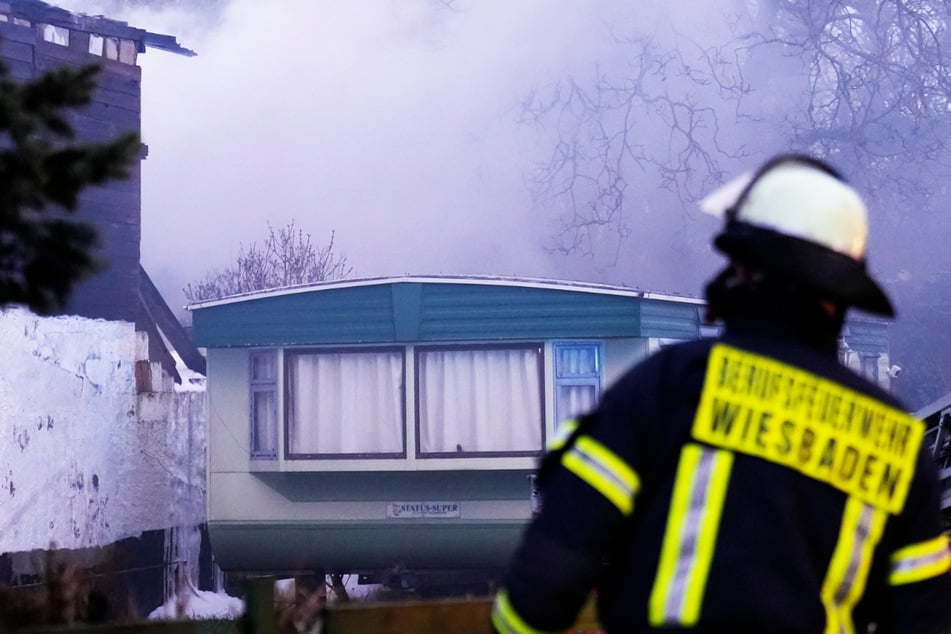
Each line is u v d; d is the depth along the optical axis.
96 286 20.47
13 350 18.53
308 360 17.31
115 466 20.11
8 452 18.31
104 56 21.80
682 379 2.17
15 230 7.33
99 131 21.48
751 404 2.14
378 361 17.16
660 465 2.13
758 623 2.01
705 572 2.05
